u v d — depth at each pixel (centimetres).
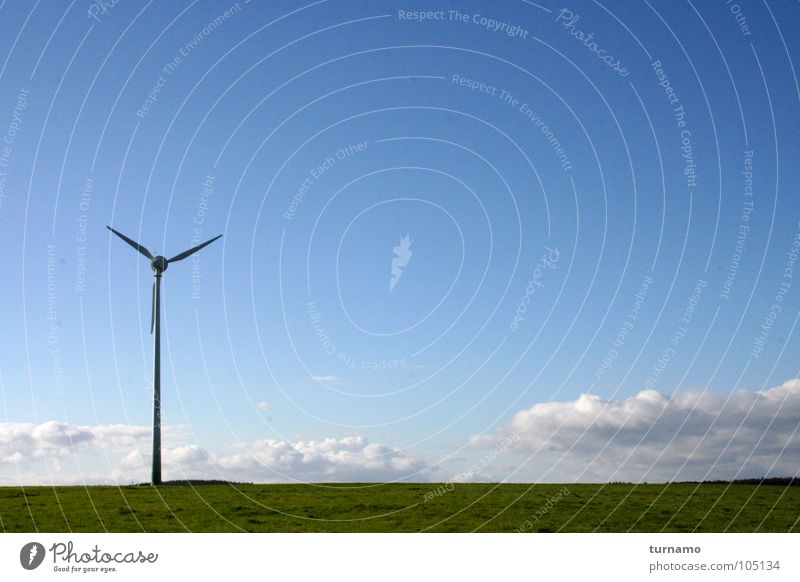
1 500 3809
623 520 3397
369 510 3644
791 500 3856
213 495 4009
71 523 3262
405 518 3444
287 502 3838
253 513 3547
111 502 3775
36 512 3500
